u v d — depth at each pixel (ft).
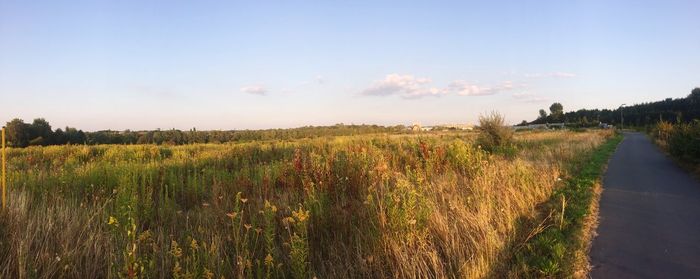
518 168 37.78
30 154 59.62
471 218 21.86
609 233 24.57
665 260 20.11
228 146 74.79
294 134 182.60
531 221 25.68
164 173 32.71
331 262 18.16
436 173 37.78
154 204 25.09
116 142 115.75
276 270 16.55
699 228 25.58
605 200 34.40
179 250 15.25
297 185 27.43
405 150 51.65
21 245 15.38
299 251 16.17
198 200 28.55
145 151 63.36
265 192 25.66
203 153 59.06
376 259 18.01
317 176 27.66
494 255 18.93
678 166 60.75
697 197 35.70
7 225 17.62
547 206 30.12
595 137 142.41
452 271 17.63
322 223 21.30
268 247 17.87
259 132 185.16
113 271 15.21
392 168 37.81
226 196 26.27
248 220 21.59
